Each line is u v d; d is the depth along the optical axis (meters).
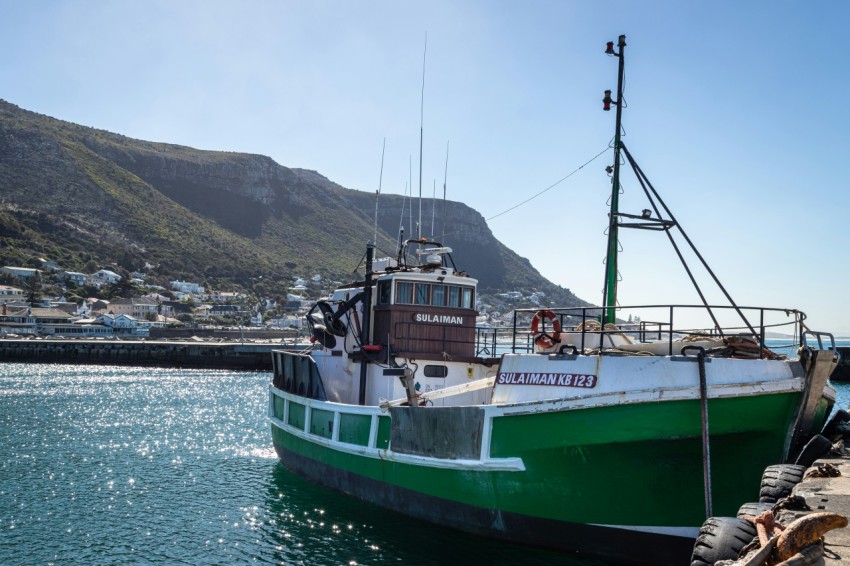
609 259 17.91
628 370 12.43
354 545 15.34
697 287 15.70
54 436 32.16
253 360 89.25
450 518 14.71
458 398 17.33
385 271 19.08
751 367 11.89
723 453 11.97
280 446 22.91
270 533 16.44
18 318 165.62
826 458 11.62
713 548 8.22
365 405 18.02
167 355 91.25
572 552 13.23
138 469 24.38
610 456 12.38
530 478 13.14
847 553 7.14
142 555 15.11
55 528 17.11
